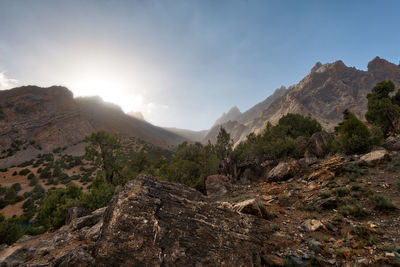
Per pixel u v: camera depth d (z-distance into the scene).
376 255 5.33
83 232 8.93
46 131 189.38
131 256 5.44
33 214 44.66
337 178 13.16
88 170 97.00
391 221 6.98
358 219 7.77
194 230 6.66
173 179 30.20
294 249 6.51
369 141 18.83
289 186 14.83
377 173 12.31
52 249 7.68
